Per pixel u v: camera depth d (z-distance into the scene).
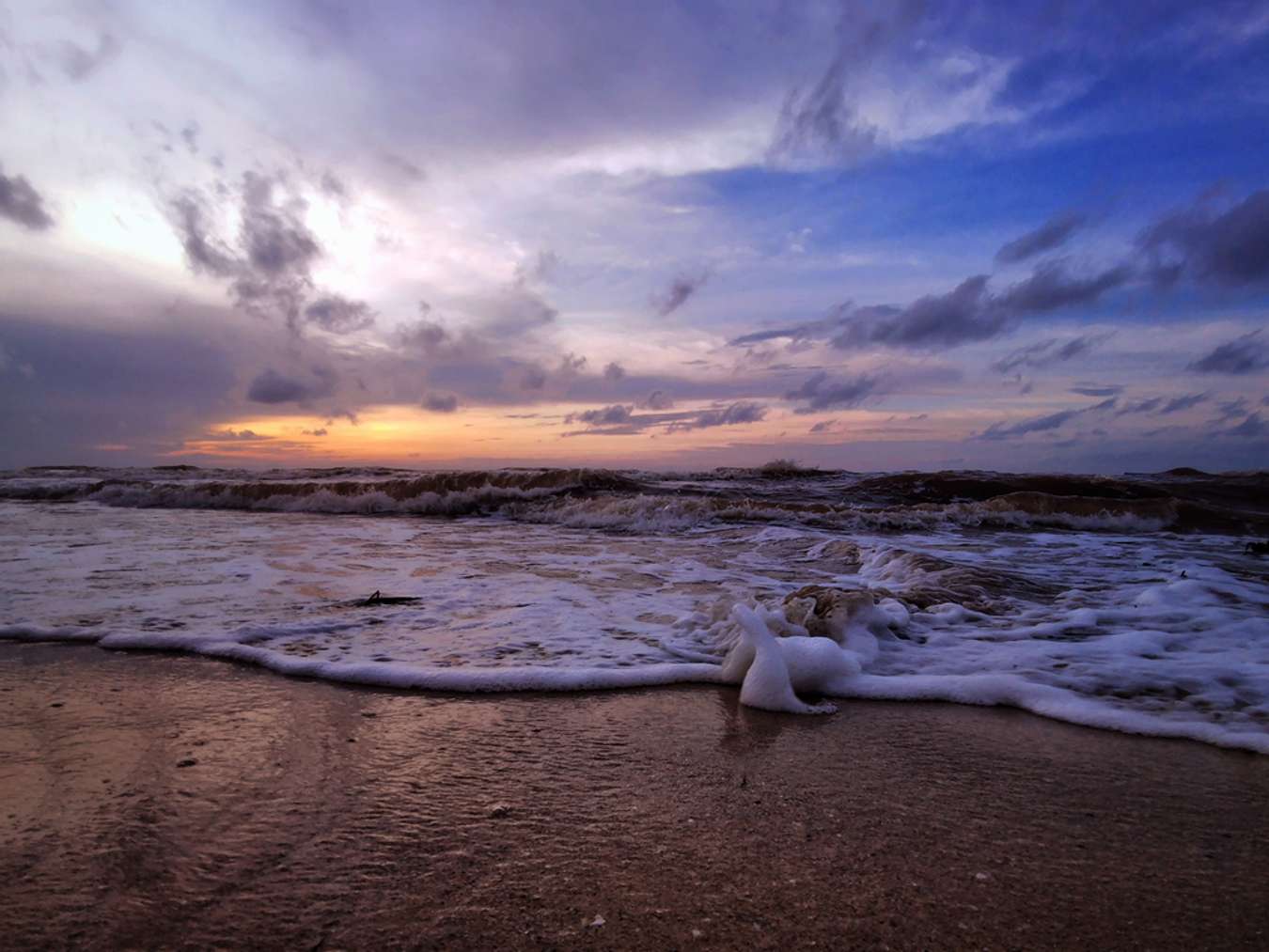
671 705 3.06
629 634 4.09
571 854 1.82
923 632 4.17
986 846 1.90
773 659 3.13
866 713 2.99
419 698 3.07
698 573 6.15
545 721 2.84
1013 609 4.68
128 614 4.34
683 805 2.11
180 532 8.62
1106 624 4.30
